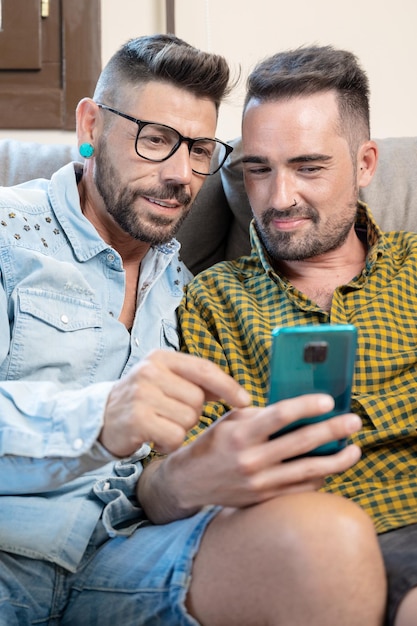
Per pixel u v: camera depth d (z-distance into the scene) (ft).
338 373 3.14
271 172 4.88
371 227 5.26
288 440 3.15
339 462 3.24
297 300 4.96
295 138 4.77
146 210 4.53
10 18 7.43
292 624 3.06
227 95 4.78
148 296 4.79
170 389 3.30
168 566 3.36
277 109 4.82
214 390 3.32
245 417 3.32
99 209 4.70
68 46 7.43
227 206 5.84
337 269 5.14
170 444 3.27
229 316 4.97
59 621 3.76
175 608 3.27
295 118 4.78
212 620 3.23
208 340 4.84
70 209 4.56
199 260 5.82
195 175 4.65
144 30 7.57
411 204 5.69
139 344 4.56
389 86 7.79
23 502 3.84
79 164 4.85
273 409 3.09
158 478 3.73
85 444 3.37
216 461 3.25
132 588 3.48
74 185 4.60
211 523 3.37
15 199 4.49
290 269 5.18
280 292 5.03
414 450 4.45
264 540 3.12
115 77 4.60
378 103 7.82
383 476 4.40
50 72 7.50
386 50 7.75
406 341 4.82
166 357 3.35
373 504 4.19
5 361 4.15
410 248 5.26
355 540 3.06
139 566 3.52
